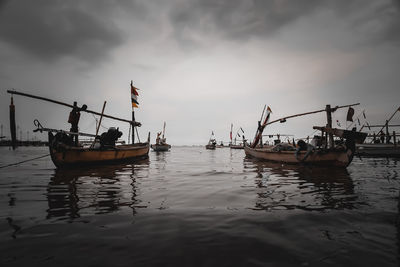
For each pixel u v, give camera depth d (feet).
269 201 14.34
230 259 7.05
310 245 8.04
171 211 12.13
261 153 52.42
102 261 6.93
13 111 25.29
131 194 16.42
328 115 39.73
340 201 14.30
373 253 7.40
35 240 8.41
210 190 17.88
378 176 25.90
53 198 15.11
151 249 7.72
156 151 133.18
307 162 37.42
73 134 34.73
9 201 14.26
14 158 61.72
